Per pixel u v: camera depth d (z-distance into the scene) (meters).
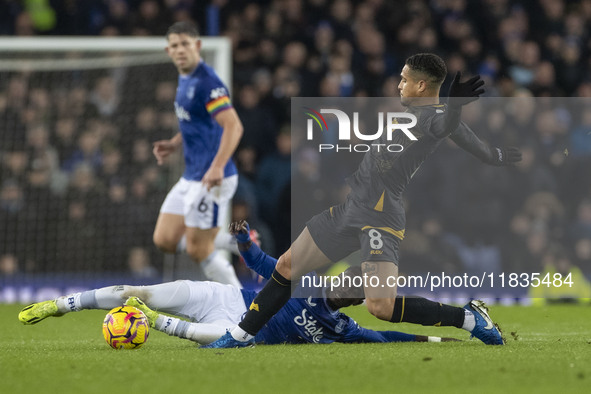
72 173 43.09
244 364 14.45
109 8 45.91
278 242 40.66
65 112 43.62
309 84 44.28
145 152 43.31
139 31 45.72
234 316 18.50
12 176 42.81
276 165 40.72
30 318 18.38
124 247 43.06
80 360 15.18
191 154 27.20
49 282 41.62
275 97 43.12
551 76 48.31
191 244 27.41
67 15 46.00
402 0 49.19
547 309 32.16
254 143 42.06
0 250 42.50
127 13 46.12
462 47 49.22
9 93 43.47
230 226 18.31
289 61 44.56
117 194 43.06
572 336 21.58
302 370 13.72
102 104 43.69
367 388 11.99
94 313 29.61
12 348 18.16
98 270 42.97
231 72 44.75
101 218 43.03
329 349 17.20
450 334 23.33
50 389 11.90
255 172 41.88
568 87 49.97
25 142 43.16
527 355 15.94
